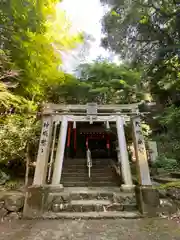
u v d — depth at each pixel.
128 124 7.22
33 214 3.81
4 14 3.94
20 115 5.82
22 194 4.34
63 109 5.45
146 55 9.03
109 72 8.97
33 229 3.13
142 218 3.71
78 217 3.76
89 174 7.27
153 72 9.19
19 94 5.50
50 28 4.98
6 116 5.49
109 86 8.72
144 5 7.75
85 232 2.96
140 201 4.00
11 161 6.66
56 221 3.57
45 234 2.89
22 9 3.96
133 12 7.93
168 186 4.54
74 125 5.81
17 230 3.08
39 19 4.41
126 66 9.50
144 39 8.76
